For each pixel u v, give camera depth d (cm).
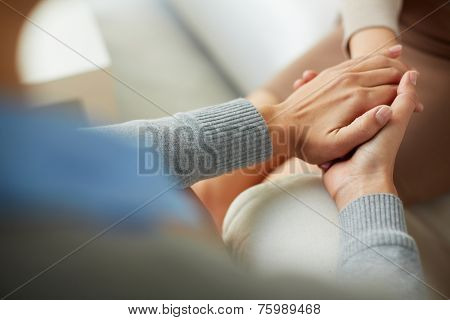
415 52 148
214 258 106
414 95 134
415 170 136
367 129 130
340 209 127
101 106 144
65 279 97
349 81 137
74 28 157
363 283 112
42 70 147
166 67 155
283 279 107
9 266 100
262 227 126
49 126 112
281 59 159
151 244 102
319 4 163
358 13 149
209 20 162
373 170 129
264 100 150
